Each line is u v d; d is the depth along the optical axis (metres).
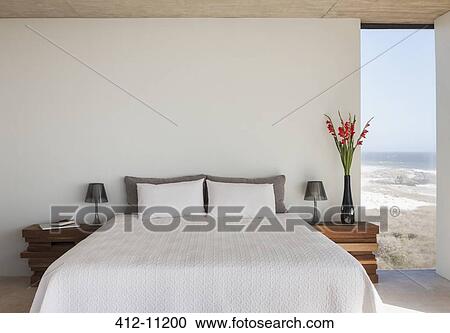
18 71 5.35
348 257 3.26
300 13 5.25
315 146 5.46
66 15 5.27
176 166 5.43
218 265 3.10
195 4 4.92
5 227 5.38
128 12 5.18
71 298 3.02
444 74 5.14
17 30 5.34
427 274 5.41
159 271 3.06
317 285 3.08
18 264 5.39
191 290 3.04
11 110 5.36
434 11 5.09
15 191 5.38
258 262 3.14
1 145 5.36
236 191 5.02
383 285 4.95
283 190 5.31
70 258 3.21
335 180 5.46
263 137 5.45
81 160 5.39
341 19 5.44
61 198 5.39
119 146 5.41
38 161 5.38
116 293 3.03
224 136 5.44
